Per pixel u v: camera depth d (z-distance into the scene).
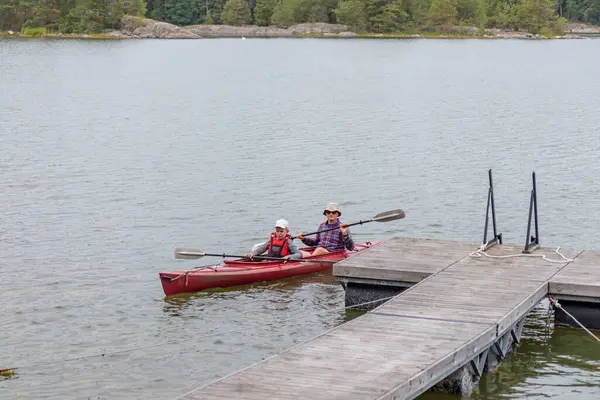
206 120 42.19
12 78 70.06
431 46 126.56
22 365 12.59
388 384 10.10
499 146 33.31
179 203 23.36
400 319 12.45
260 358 12.96
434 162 29.62
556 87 62.97
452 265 15.15
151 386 11.96
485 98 54.22
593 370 12.72
